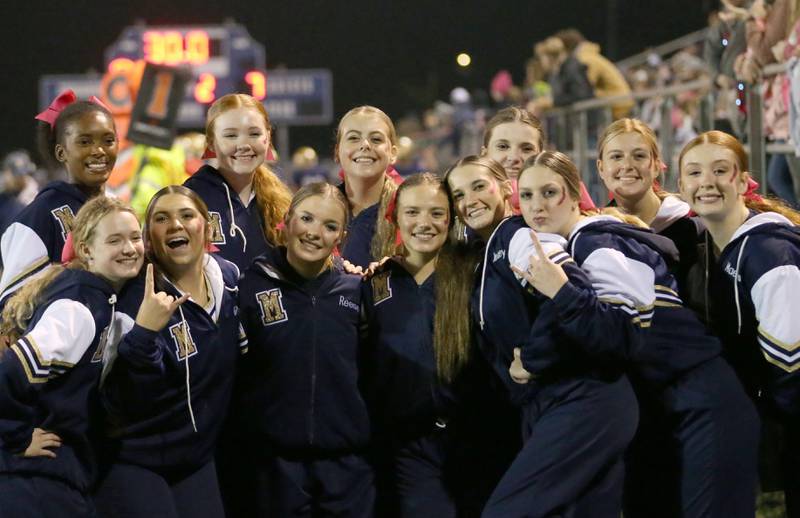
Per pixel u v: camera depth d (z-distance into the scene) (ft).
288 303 14.79
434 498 15.07
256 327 14.79
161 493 14.06
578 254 14.05
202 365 14.19
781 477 15.57
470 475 15.31
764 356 14.33
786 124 20.25
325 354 14.80
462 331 14.94
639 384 14.97
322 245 14.67
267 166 17.54
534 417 14.37
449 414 15.14
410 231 15.03
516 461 14.03
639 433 15.19
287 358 14.76
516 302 14.30
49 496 13.21
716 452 14.42
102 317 13.48
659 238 14.37
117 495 13.89
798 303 13.94
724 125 23.91
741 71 21.47
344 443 14.93
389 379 15.14
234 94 16.74
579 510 13.94
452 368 14.98
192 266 14.20
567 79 35.06
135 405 13.71
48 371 13.02
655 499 15.19
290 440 14.78
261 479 14.96
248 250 16.65
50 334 13.03
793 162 19.98
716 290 14.71
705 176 14.53
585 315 13.38
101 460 13.96
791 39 19.45
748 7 23.22
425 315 15.08
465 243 15.29
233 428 15.15
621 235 14.10
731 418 14.46
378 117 17.07
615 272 13.71
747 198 15.11
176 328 14.01
